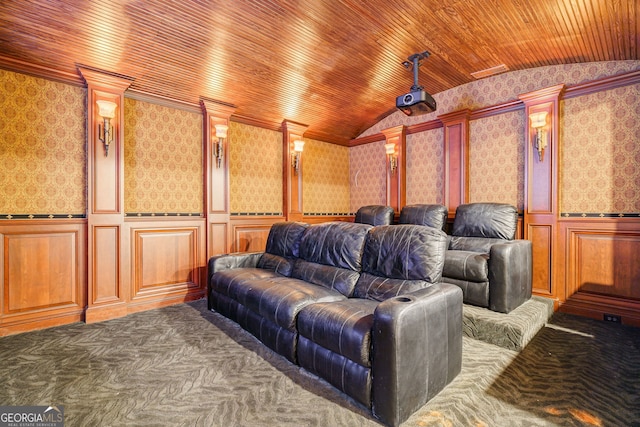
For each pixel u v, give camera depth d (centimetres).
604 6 232
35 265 280
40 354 228
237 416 158
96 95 301
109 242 311
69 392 180
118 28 258
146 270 345
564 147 333
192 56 306
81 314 301
